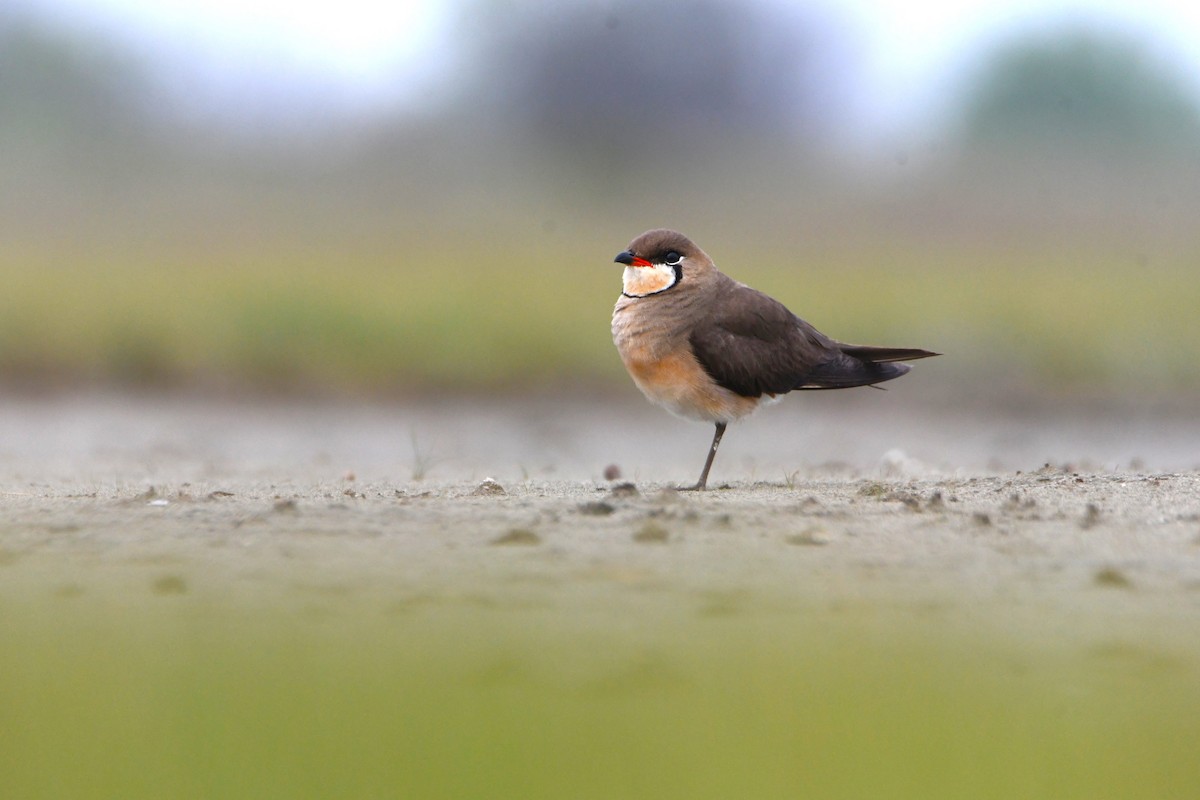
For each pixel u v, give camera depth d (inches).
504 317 750.5
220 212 1198.9
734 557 257.3
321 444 560.4
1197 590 237.5
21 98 1301.7
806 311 784.9
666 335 358.0
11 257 944.3
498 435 600.4
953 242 1103.6
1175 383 699.4
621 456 541.0
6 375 682.8
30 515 298.7
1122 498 313.0
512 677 193.9
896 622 219.0
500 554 260.2
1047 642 207.6
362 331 724.7
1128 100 1321.4
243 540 273.3
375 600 231.5
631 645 207.2
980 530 279.3
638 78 1438.2
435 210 1266.0
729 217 1236.5
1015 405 686.5
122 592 238.4
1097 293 836.6
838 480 373.4
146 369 698.8
